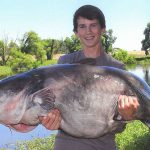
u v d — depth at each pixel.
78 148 3.53
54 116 3.32
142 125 10.18
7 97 3.36
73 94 3.38
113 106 3.45
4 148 9.83
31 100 3.32
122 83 3.52
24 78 3.40
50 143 9.66
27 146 9.85
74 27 3.90
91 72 3.47
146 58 88.12
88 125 3.40
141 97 3.54
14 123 3.39
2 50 61.34
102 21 3.83
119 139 8.96
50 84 3.36
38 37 65.06
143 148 8.40
